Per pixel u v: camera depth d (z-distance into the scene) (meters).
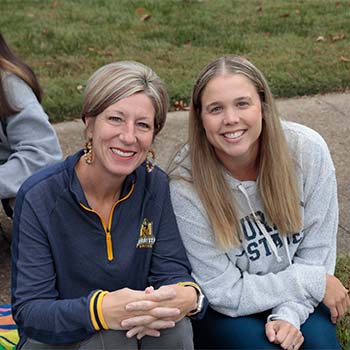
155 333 2.54
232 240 2.78
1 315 3.25
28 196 2.51
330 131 5.35
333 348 2.83
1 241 4.01
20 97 3.48
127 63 2.50
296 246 2.92
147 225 2.66
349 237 4.01
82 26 7.90
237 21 8.02
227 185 2.79
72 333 2.48
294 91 6.06
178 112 5.73
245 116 2.64
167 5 8.80
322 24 7.83
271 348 2.72
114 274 2.61
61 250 2.55
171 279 2.71
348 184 4.57
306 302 2.81
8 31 7.69
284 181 2.76
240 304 2.80
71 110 5.69
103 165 2.49
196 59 6.79
